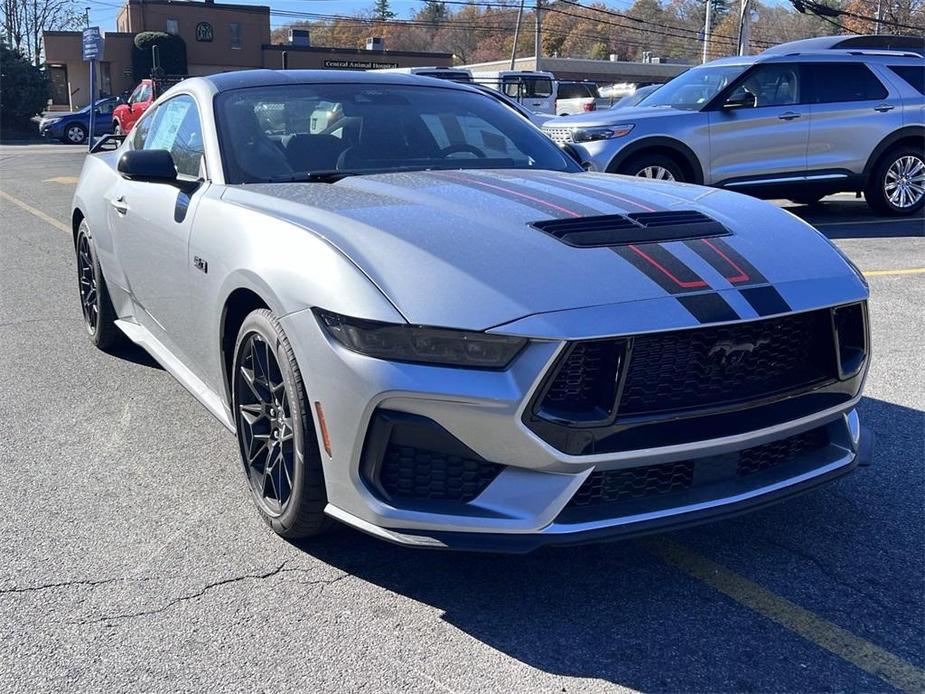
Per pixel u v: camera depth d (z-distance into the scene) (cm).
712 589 289
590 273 262
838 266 297
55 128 3084
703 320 255
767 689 242
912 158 1071
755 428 269
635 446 254
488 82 2459
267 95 408
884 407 452
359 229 287
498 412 245
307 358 273
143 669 249
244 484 368
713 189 363
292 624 270
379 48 5519
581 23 8275
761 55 1027
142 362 539
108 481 371
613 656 255
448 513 256
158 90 2248
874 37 1087
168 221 387
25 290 736
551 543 251
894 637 264
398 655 255
